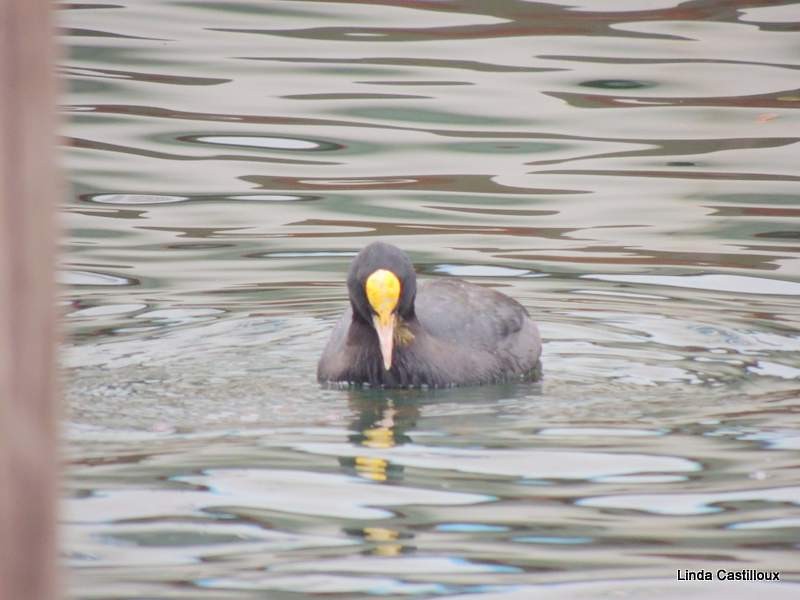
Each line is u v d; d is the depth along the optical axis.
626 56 22.53
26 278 2.81
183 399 11.90
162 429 11.02
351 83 21.67
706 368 12.85
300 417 11.50
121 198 18.11
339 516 8.99
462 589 7.71
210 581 7.78
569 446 10.62
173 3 25.12
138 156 19.31
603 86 21.52
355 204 18.08
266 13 24.72
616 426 11.14
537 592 7.66
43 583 2.84
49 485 2.85
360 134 20.17
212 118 20.53
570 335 14.02
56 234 2.91
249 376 12.68
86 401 11.74
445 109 20.92
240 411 11.62
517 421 11.37
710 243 16.78
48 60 2.81
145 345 13.43
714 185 18.61
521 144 19.84
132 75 21.84
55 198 2.88
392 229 17.27
